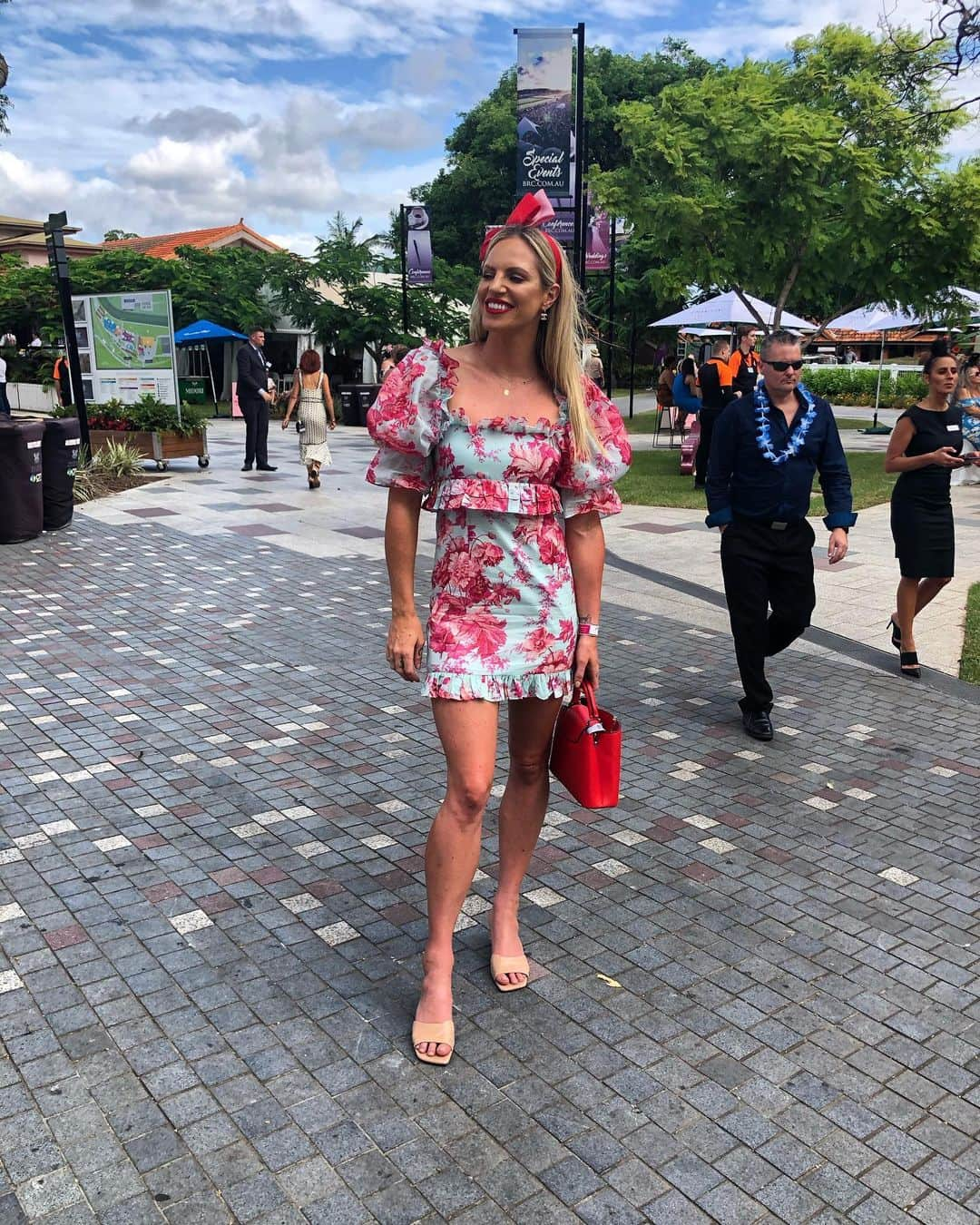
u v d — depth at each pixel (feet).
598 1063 8.55
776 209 45.24
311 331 95.20
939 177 47.21
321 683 18.35
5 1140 7.58
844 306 60.54
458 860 8.53
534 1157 7.54
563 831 12.78
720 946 10.31
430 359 8.29
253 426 48.55
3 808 13.12
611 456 8.67
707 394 41.91
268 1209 7.04
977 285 54.29
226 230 128.06
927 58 42.88
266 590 25.57
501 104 139.33
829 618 23.06
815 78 46.96
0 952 9.94
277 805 13.32
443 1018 8.62
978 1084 8.41
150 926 10.43
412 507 8.51
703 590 26.13
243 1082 8.23
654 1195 7.22
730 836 12.71
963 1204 7.20
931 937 10.55
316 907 10.85
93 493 40.52
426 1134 7.73
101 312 51.55
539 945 10.28
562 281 8.30
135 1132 7.68
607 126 133.08
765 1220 7.04
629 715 16.92
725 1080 8.39
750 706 16.08
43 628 21.79
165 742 15.43
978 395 36.17
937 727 16.55
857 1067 8.58
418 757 15.01
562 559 8.62
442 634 8.41
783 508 15.34
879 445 65.21
